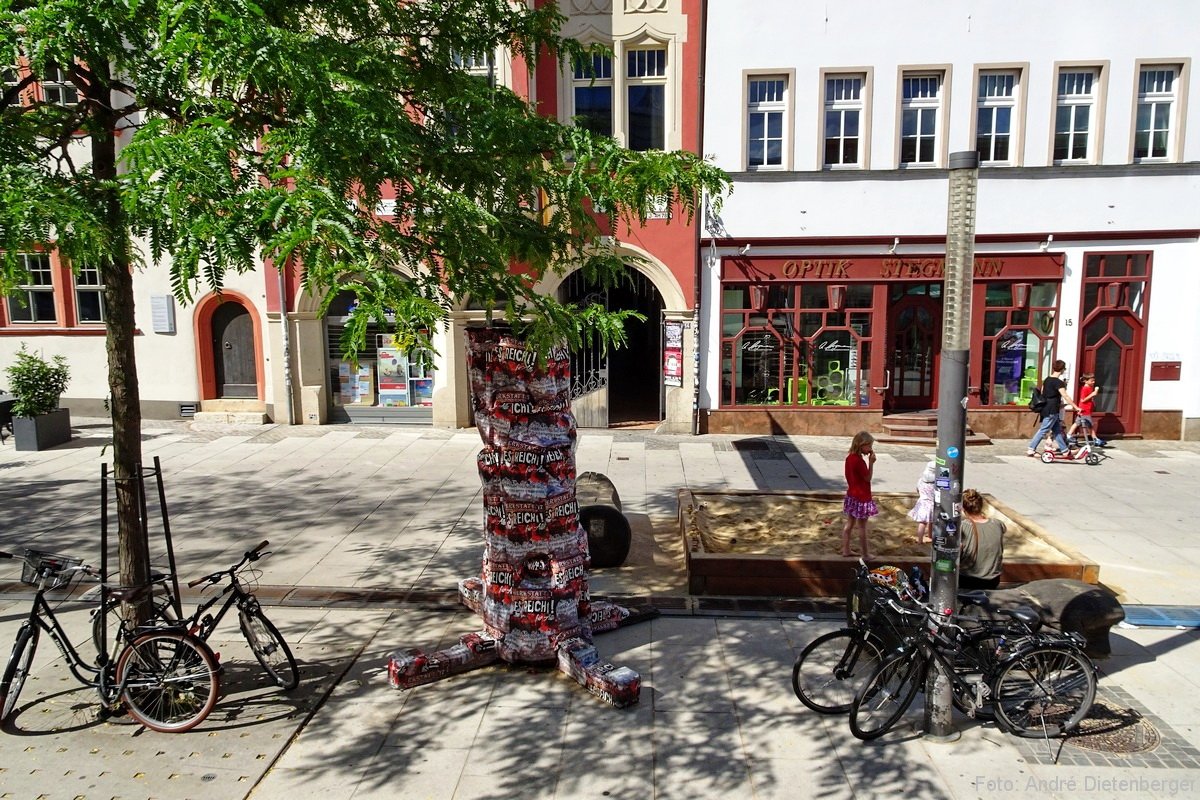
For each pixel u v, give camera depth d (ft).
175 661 18.25
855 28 48.65
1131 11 47.55
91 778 16.21
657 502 37.35
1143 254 49.55
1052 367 46.73
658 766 16.79
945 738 17.72
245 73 13.32
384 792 15.89
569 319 16.15
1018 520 30.83
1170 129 48.96
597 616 22.82
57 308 56.13
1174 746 17.56
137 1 13.71
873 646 18.95
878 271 50.70
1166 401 50.78
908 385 53.01
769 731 18.08
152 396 56.08
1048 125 48.83
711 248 50.96
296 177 13.12
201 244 12.15
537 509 20.61
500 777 16.38
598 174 17.85
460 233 15.24
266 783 16.16
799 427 52.16
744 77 49.34
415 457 45.85
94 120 17.74
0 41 13.79
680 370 51.96
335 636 22.89
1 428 49.75
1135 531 32.99
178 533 32.40
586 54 22.36
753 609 24.62
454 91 19.90
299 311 53.57
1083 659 18.02
